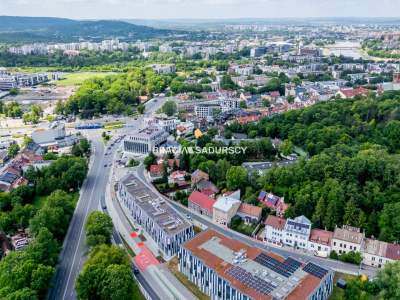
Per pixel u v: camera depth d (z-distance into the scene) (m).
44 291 183.50
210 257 190.00
